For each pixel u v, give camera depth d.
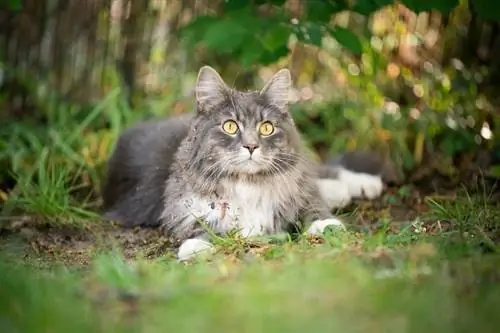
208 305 5.00
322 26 8.74
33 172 9.42
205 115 7.84
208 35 8.54
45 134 10.27
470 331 4.71
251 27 8.56
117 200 9.15
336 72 11.12
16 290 5.42
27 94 11.07
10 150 9.80
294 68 11.26
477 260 5.87
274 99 7.84
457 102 10.35
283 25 8.60
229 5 8.76
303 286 5.29
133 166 9.05
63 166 9.66
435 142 10.33
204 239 7.46
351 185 9.30
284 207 7.82
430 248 6.03
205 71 7.80
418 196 9.34
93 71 11.19
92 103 10.93
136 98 11.16
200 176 7.74
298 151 7.95
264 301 5.05
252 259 6.32
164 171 8.59
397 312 4.93
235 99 7.77
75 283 5.66
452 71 10.48
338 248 6.36
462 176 9.78
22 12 11.02
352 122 10.71
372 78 10.78
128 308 5.07
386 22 10.78
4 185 9.72
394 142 10.42
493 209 7.83
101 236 8.12
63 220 8.61
